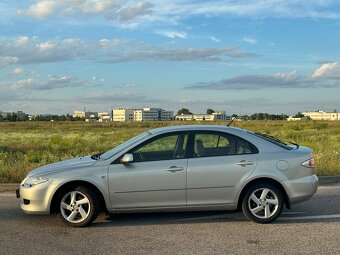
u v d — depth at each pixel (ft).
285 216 24.09
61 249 18.34
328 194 30.63
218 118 530.68
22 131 204.85
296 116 568.41
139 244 19.02
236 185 22.06
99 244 19.06
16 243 19.25
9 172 36.60
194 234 20.59
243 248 18.34
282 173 22.29
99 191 21.70
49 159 49.44
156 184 21.68
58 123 363.97
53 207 21.84
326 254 17.49
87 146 77.00
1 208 26.55
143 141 22.41
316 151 57.36
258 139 23.00
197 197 21.93
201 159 22.12
